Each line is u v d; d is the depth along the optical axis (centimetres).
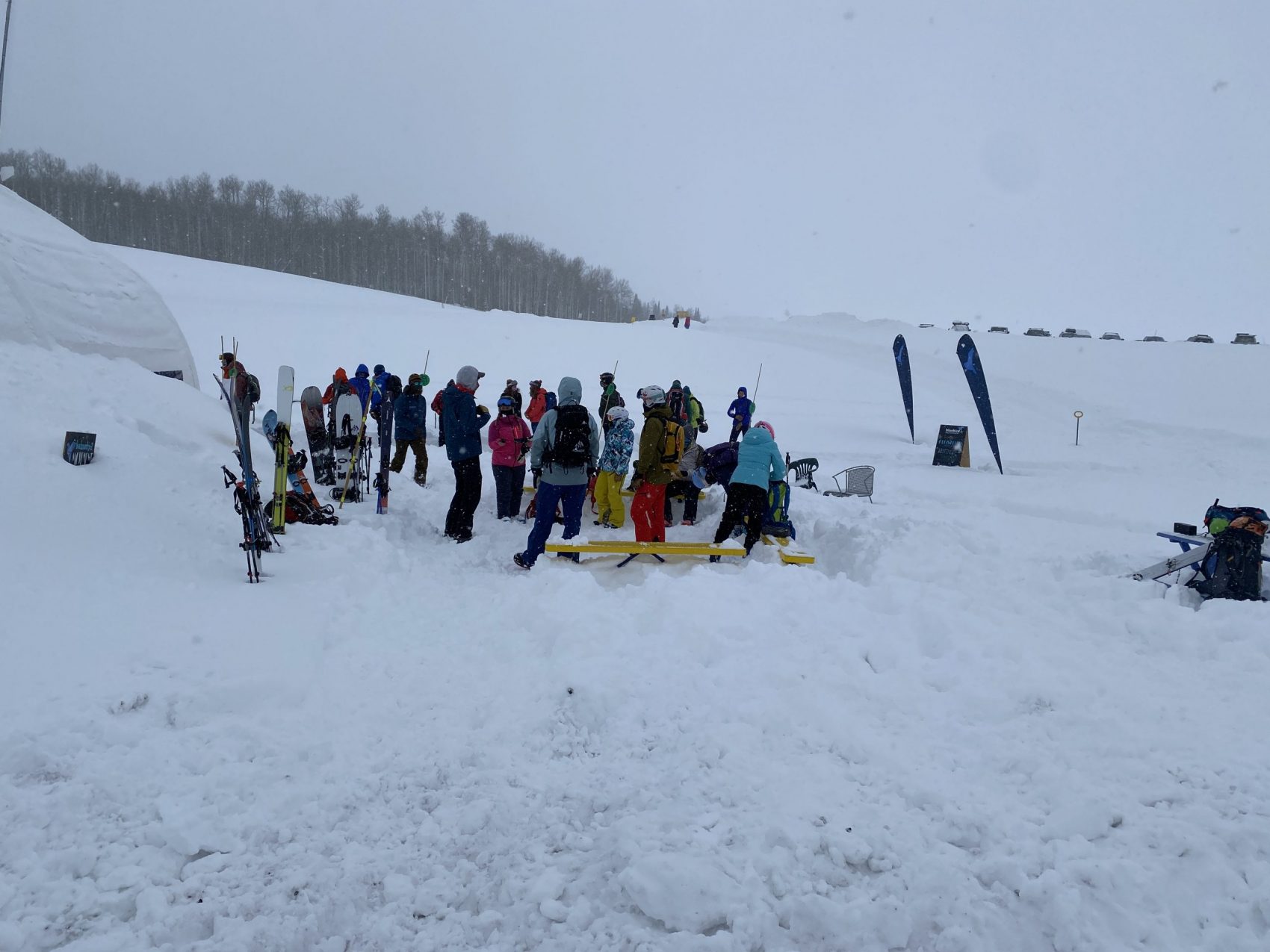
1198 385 3069
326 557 635
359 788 338
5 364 802
